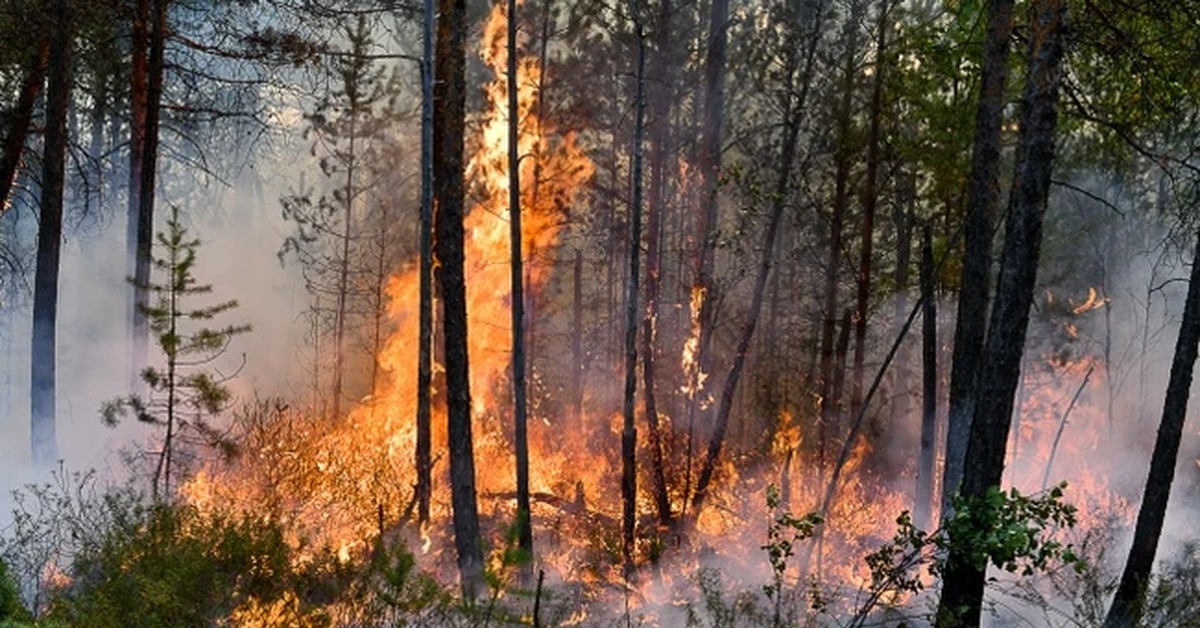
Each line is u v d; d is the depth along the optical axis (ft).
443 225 37.04
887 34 59.16
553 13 69.10
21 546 28.60
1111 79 37.83
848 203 64.69
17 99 55.26
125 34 54.34
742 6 73.67
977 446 29.84
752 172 59.82
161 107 55.57
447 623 26.50
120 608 23.63
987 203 36.73
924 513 45.80
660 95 66.49
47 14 46.78
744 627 34.01
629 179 75.72
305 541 28.45
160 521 27.27
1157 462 34.68
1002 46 35.60
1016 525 26.53
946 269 50.44
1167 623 33.96
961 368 37.58
